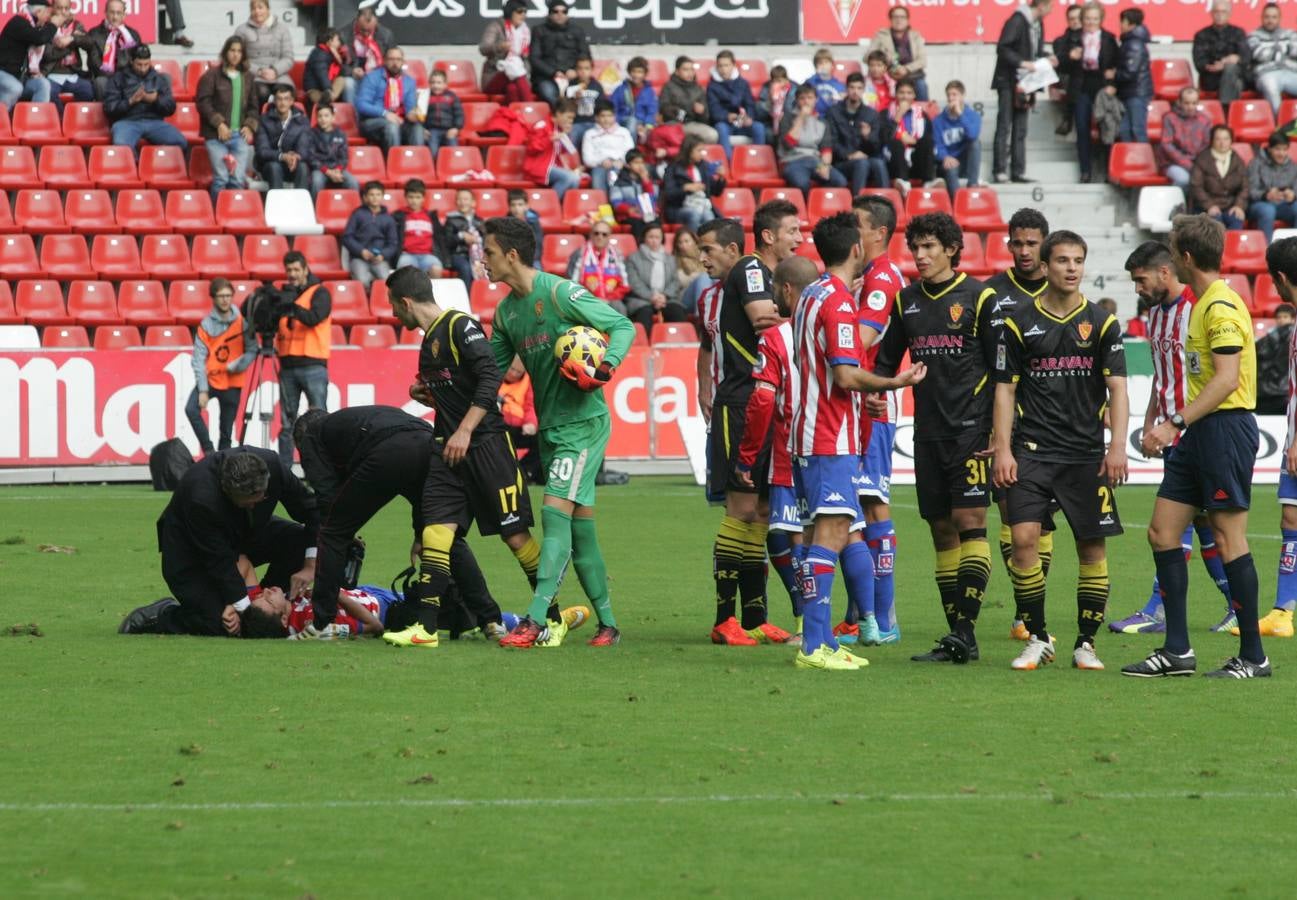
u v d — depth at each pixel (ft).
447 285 222.07
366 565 131.95
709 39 281.54
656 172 254.06
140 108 246.68
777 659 90.07
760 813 57.47
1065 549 149.79
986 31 287.28
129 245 235.40
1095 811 58.13
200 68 267.59
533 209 249.14
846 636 99.25
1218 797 60.13
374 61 260.42
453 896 48.47
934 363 89.51
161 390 204.03
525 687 80.12
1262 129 273.95
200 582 96.22
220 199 241.35
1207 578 129.59
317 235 240.94
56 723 70.95
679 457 214.90
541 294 93.20
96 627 100.17
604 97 255.09
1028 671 86.43
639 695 78.18
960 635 89.10
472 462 93.25
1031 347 86.43
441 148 255.50
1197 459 84.23
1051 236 86.02
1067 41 270.67
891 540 97.91
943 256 89.25
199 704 75.25
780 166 259.80
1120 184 270.26
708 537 151.74
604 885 49.49
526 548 94.94
